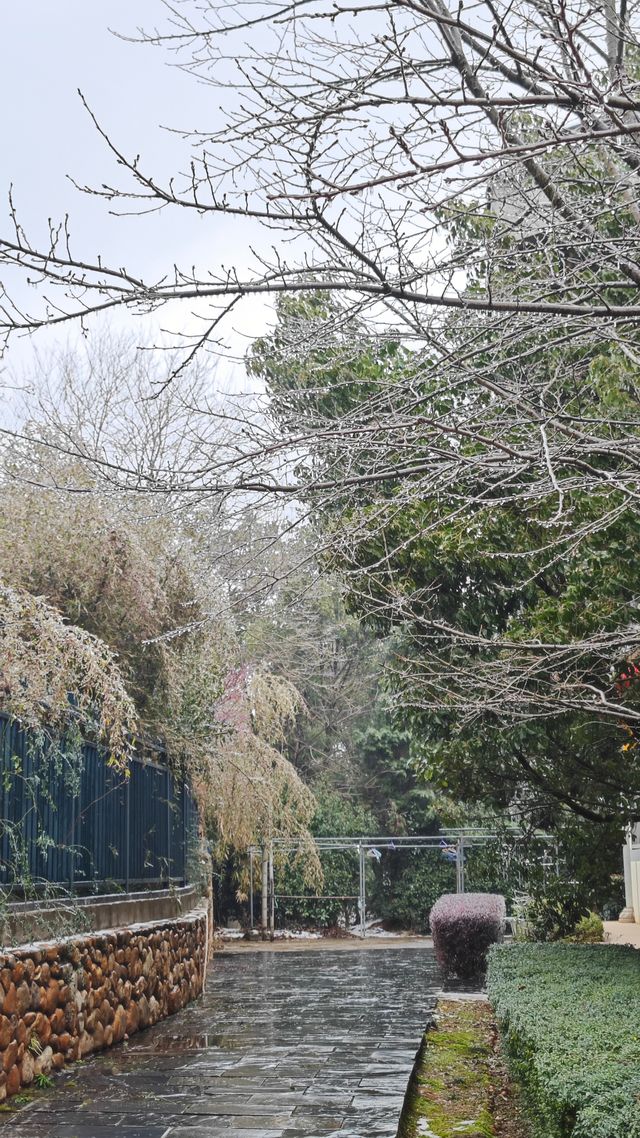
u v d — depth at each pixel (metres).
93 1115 6.47
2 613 8.22
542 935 14.23
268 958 18.55
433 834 27.94
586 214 5.29
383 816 28.34
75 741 8.41
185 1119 6.36
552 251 5.60
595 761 10.07
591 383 7.34
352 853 26.56
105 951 8.94
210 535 7.43
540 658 6.66
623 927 15.66
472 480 5.91
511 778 10.95
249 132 4.54
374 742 28.44
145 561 11.48
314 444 5.39
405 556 9.24
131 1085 7.32
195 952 12.48
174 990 11.19
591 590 8.16
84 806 9.30
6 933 7.35
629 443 5.07
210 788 17.36
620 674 7.36
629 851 17.88
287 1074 7.68
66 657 8.27
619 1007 6.45
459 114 4.62
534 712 8.87
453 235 5.46
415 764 11.91
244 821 19.28
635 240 5.07
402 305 5.43
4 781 7.31
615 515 5.49
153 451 13.09
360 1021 10.38
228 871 25.23
